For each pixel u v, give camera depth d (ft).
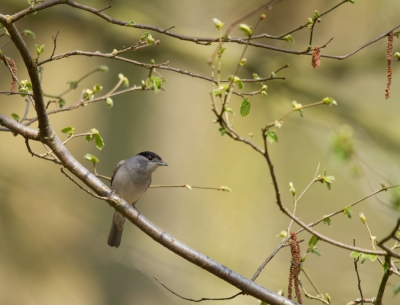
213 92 14.35
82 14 46.42
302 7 45.29
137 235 50.49
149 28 16.22
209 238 51.13
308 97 46.78
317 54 15.66
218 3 48.96
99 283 51.24
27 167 51.11
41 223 49.24
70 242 51.01
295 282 16.60
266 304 17.70
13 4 44.21
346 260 52.60
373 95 57.88
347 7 47.60
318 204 56.54
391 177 30.99
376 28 47.62
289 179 57.21
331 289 43.55
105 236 50.19
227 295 47.44
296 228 53.67
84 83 53.88
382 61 46.37
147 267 48.83
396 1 46.19
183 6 51.78
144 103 53.16
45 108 17.62
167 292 48.32
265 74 46.19
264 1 45.11
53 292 48.85
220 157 53.21
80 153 53.11
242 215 51.98
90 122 53.42
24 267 47.06
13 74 17.44
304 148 58.34
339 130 28.19
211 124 53.98
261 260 51.21
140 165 27.20
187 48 47.52
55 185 47.55
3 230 45.73
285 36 15.62
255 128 53.06
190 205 52.44
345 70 47.24
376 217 55.42
